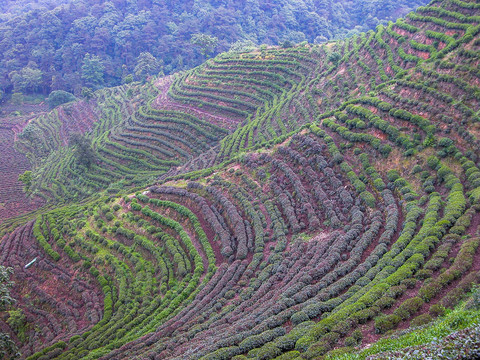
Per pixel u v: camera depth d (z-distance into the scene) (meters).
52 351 33.91
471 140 32.47
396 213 32.19
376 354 15.97
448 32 48.91
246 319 26.47
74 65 144.62
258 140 62.56
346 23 170.38
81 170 81.25
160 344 27.83
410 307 20.48
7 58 143.00
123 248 46.12
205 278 37.03
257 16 165.75
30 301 44.81
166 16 159.25
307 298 26.55
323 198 38.25
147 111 91.38
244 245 38.41
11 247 54.69
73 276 46.09
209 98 86.19
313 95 65.38
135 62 148.12
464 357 13.61
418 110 38.50
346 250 30.94
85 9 159.50
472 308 17.53
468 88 35.69
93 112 107.62
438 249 25.08
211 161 63.84
